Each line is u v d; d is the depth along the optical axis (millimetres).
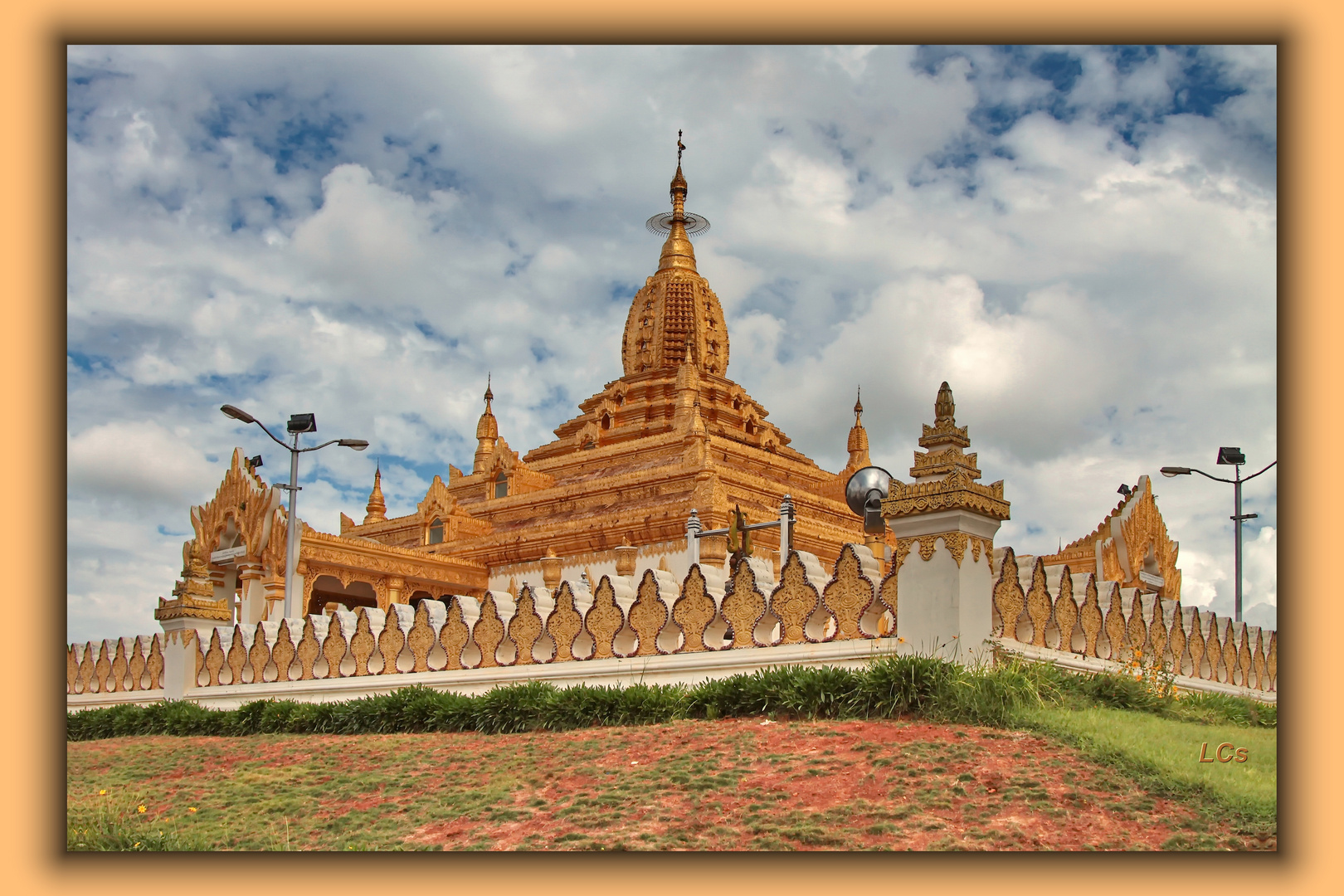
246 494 33812
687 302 47719
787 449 46781
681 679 15836
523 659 18000
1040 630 14766
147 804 14031
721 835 9859
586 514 37562
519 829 10797
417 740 15852
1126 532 26422
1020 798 10031
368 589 39656
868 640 14000
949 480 13328
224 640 23688
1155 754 10945
